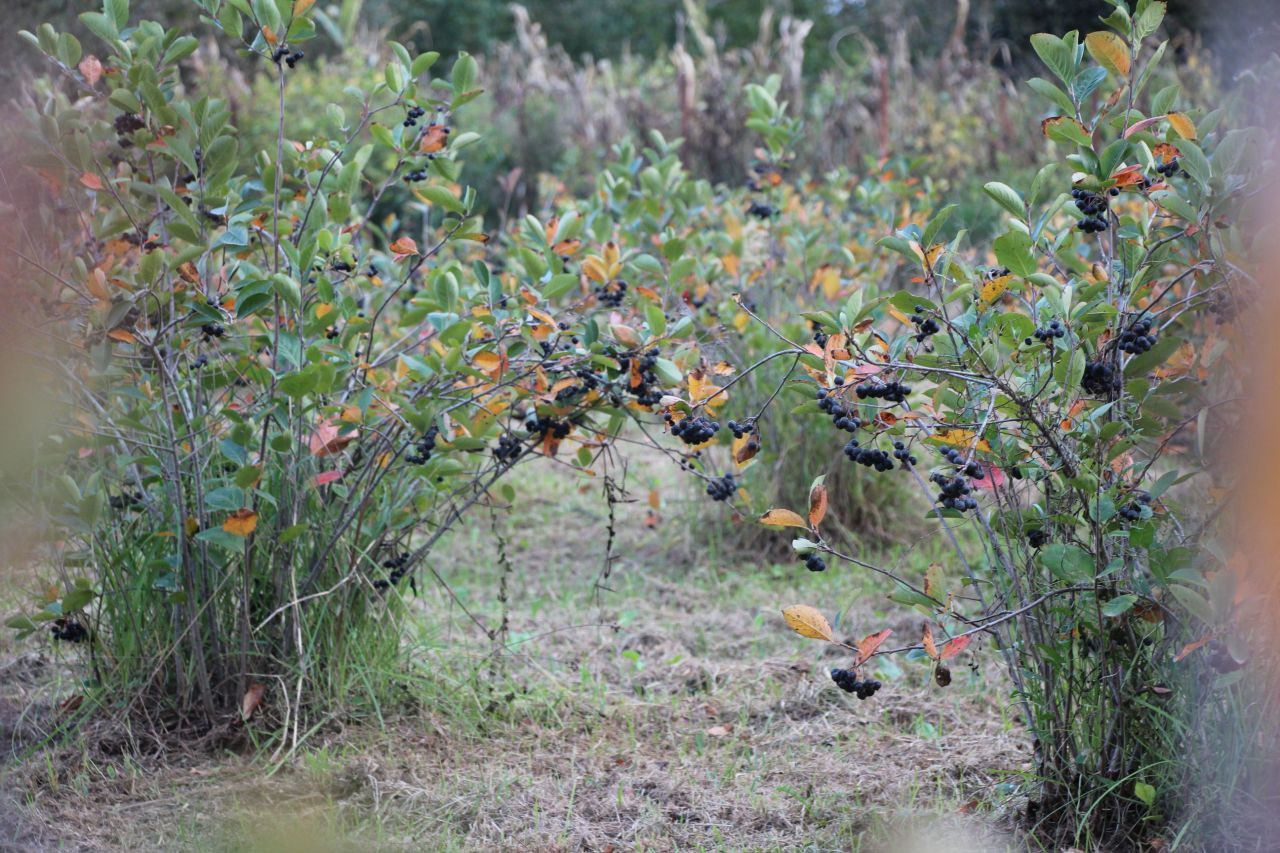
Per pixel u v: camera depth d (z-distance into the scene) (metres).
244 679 4.30
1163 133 3.62
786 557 6.86
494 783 4.00
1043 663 3.55
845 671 3.32
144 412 4.18
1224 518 3.46
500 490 4.98
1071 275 3.75
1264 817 3.28
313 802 3.85
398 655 4.67
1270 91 4.20
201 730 4.28
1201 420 3.25
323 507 4.39
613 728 4.52
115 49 4.17
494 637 5.20
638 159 6.84
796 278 7.17
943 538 6.68
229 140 4.07
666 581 6.58
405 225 10.95
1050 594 3.32
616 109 14.21
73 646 4.52
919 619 5.66
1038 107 12.91
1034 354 3.45
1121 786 3.50
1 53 10.99
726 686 4.93
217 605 4.32
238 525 3.84
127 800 3.87
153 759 4.13
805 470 6.83
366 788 3.90
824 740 4.40
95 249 4.39
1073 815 3.53
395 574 4.56
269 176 4.42
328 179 4.66
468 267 6.93
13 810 3.71
